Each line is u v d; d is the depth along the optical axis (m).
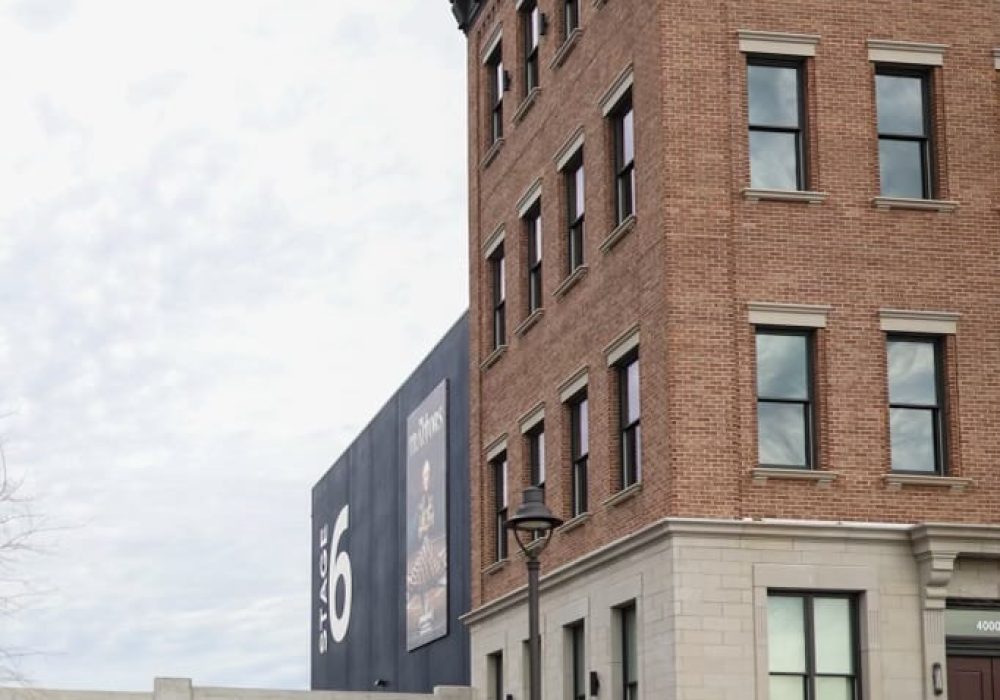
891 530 28.78
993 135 30.72
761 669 28.08
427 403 52.88
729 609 28.12
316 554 74.81
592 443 33.00
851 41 30.36
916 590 28.81
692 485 28.44
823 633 28.75
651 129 30.03
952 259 30.12
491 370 40.94
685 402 28.67
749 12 30.05
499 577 39.56
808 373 29.53
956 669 28.92
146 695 39.03
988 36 30.94
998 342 30.09
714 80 29.69
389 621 58.16
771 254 29.45
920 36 30.67
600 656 31.81
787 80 30.36
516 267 38.81
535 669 23.48
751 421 28.88
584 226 34.12
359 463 64.88
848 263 29.69
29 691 37.97
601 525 32.16
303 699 40.19
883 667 28.47
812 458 29.25
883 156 30.61
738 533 28.30
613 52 32.47
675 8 29.78
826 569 28.56
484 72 42.50
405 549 55.81
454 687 40.78
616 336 31.62
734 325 29.05
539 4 37.88
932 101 30.77
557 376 35.47
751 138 30.03
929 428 29.92
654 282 29.59
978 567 29.06
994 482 29.64
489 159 41.50
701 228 29.22
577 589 33.38
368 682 61.66
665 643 28.34
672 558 28.16
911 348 30.05
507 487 39.19
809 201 29.67
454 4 44.22
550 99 36.62
